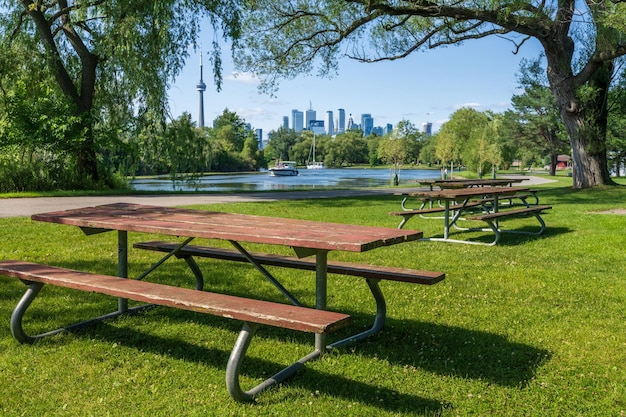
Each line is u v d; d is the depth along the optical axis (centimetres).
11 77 2288
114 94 2364
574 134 2425
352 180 5778
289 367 353
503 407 309
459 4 1953
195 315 482
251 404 311
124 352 393
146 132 2109
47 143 2292
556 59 2328
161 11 1912
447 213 976
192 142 2130
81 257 747
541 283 609
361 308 503
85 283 388
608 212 1502
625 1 1758
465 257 780
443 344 410
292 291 564
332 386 336
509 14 1881
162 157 2142
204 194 2297
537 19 1905
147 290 369
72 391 328
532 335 432
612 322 468
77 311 488
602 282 622
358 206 1666
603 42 2044
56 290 556
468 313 489
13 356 382
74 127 2325
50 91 2353
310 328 288
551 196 2128
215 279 609
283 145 16588
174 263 702
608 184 2431
